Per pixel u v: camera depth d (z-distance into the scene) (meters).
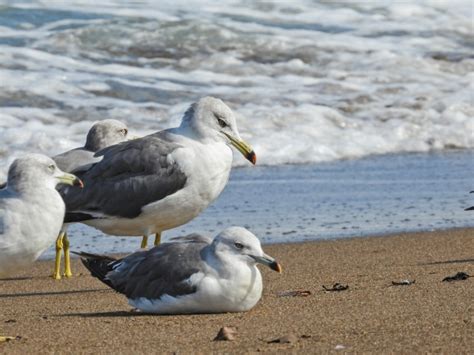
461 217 15.51
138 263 9.76
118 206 12.31
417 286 10.61
